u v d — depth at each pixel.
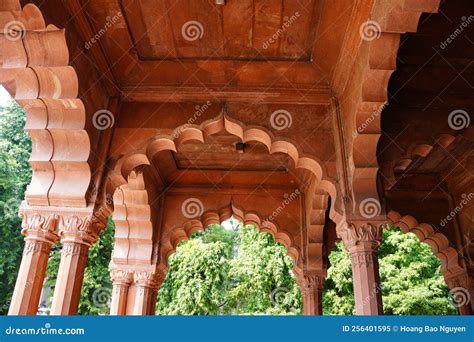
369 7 3.85
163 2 4.24
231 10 4.32
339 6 4.09
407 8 3.32
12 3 3.21
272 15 4.38
